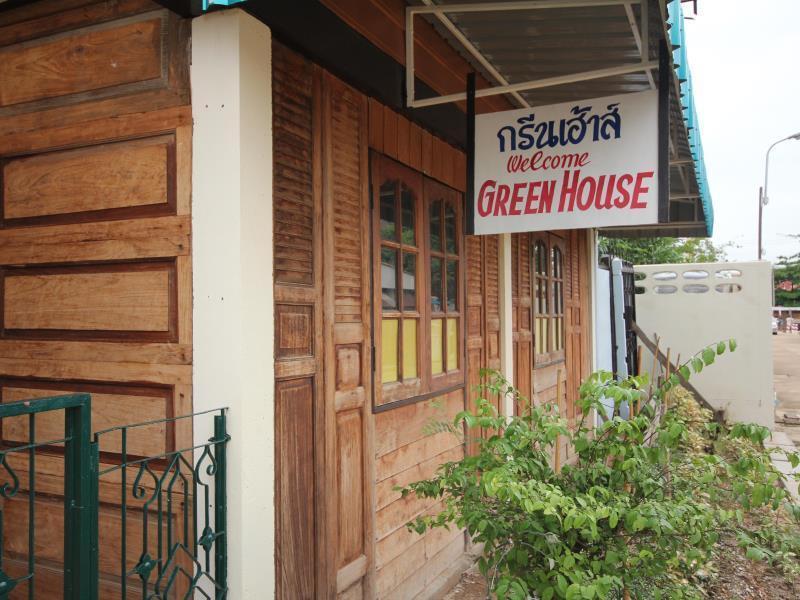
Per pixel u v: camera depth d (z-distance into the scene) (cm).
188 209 245
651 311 1023
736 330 986
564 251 748
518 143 320
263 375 245
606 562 223
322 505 288
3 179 286
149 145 254
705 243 3086
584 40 340
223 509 232
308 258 284
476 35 341
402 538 364
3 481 287
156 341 251
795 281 5569
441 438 418
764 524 275
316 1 270
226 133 237
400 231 369
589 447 251
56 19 276
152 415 252
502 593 204
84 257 266
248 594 234
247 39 240
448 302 438
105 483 262
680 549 248
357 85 318
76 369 267
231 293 235
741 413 976
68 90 272
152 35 255
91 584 181
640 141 295
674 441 239
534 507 203
